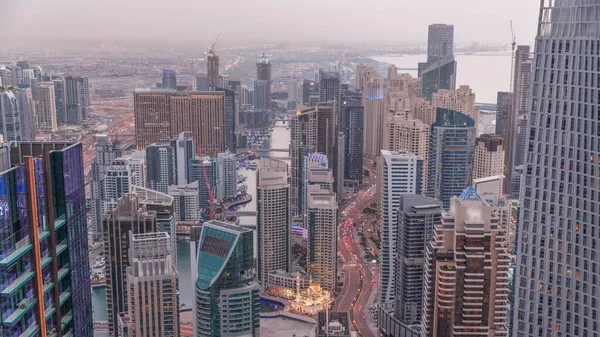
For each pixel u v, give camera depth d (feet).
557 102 432.25
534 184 449.89
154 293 648.38
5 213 235.61
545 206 445.37
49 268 263.90
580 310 435.94
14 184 241.76
